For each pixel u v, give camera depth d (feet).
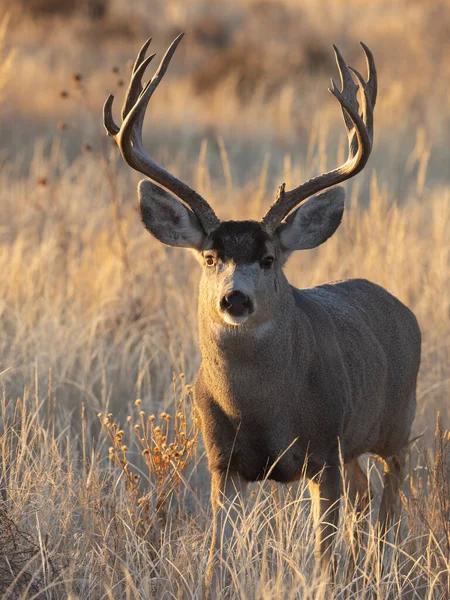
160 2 342.23
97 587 48.42
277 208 54.49
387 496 63.10
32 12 291.58
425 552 53.26
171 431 68.18
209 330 53.06
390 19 295.48
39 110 186.80
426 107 194.80
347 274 93.20
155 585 49.83
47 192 118.62
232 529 53.42
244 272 51.49
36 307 83.20
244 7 335.67
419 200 128.26
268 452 53.88
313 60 243.81
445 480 55.11
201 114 196.65
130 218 107.34
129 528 50.93
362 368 58.80
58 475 56.44
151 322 85.87
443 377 76.89
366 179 147.74
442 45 253.85
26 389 69.56
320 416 54.29
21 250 93.40
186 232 54.80
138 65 56.34
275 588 45.42
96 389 74.43
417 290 91.04
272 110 198.59
